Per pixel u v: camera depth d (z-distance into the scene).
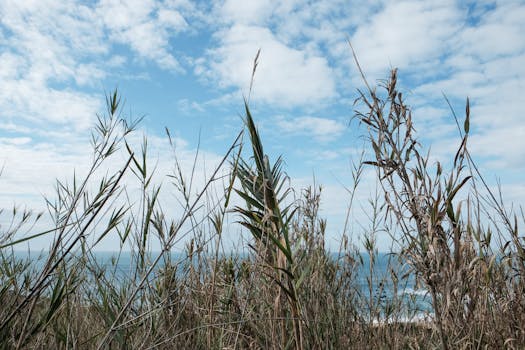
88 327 3.04
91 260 2.84
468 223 2.74
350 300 3.84
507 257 3.00
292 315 2.87
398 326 3.66
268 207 2.96
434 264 2.62
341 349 3.41
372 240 3.80
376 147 2.82
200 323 3.39
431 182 2.68
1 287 2.47
